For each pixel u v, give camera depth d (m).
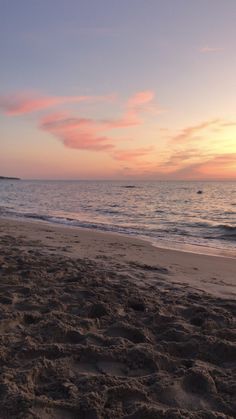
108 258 8.80
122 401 2.73
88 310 4.68
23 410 2.44
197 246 12.01
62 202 38.25
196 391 2.94
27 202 37.94
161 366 3.32
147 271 7.51
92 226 17.31
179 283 6.57
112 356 3.36
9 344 3.50
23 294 5.22
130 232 15.31
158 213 25.25
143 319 4.49
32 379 2.89
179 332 3.99
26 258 7.68
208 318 4.55
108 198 47.19
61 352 3.35
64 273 6.58
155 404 2.73
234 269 8.11
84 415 2.52
